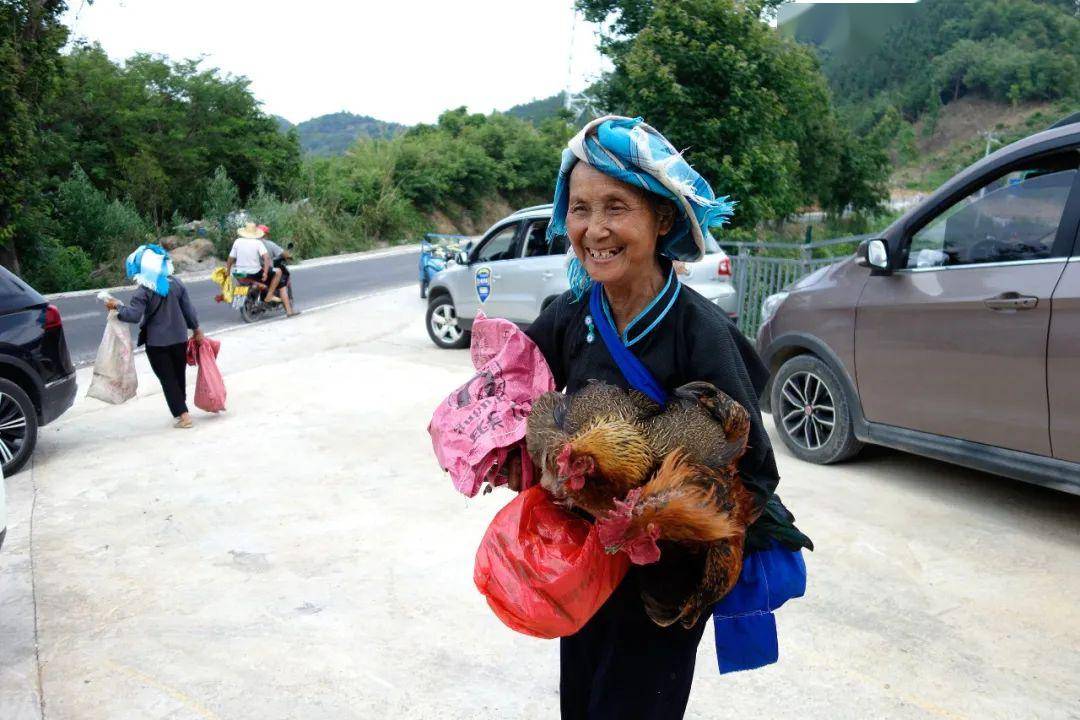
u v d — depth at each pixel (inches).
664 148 62.8
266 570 157.2
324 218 1494.8
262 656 126.5
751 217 477.7
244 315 518.9
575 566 59.6
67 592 149.0
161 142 1198.3
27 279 840.3
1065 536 165.8
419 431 252.2
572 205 64.4
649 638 66.2
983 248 171.8
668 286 64.4
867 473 206.7
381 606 142.3
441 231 2015.3
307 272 1008.9
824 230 1080.8
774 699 113.5
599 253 62.9
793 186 770.8
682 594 60.2
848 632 130.3
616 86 496.7
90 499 198.4
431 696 116.0
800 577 68.3
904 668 120.3
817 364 210.2
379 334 458.6
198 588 150.0
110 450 240.4
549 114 2837.1
